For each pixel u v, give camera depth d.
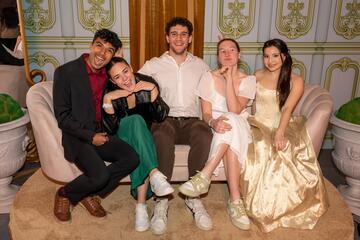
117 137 2.28
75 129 2.18
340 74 3.59
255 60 3.43
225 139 2.26
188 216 2.46
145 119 2.43
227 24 3.29
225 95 2.56
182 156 2.46
